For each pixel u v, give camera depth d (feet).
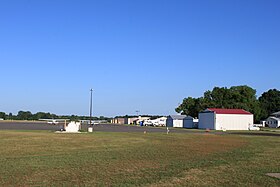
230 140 127.85
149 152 78.28
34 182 41.29
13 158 63.62
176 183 41.47
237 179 44.21
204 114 308.81
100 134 155.53
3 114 597.11
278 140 131.03
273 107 478.59
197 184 40.98
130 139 124.26
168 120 386.52
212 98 408.46
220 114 292.81
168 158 66.95
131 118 521.24
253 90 403.54
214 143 110.63
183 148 90.17
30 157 65.57
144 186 39.58
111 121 579.48
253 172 49.78
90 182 41.68
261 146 100.37
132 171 50.14
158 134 167.73
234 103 383.45
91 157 66.85
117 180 43.06
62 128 212.23
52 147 87.71
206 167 54.65
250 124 298.15
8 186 38.99
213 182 42.24
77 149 83.46
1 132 154.92
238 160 64.64
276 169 52.85
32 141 105.70
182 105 436.35
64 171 49.39
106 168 52.75
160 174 47.62
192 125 351.25
